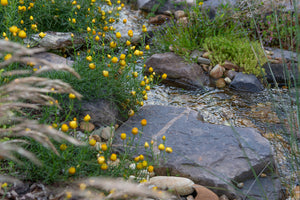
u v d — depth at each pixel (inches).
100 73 139.7
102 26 223.5
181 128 136.4
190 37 228.2
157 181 107.0
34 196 89.2
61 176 94.5
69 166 98.6
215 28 231.0
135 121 142.9
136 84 147.6
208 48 218.5
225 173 112.7
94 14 225.9
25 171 94.3
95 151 110.1
